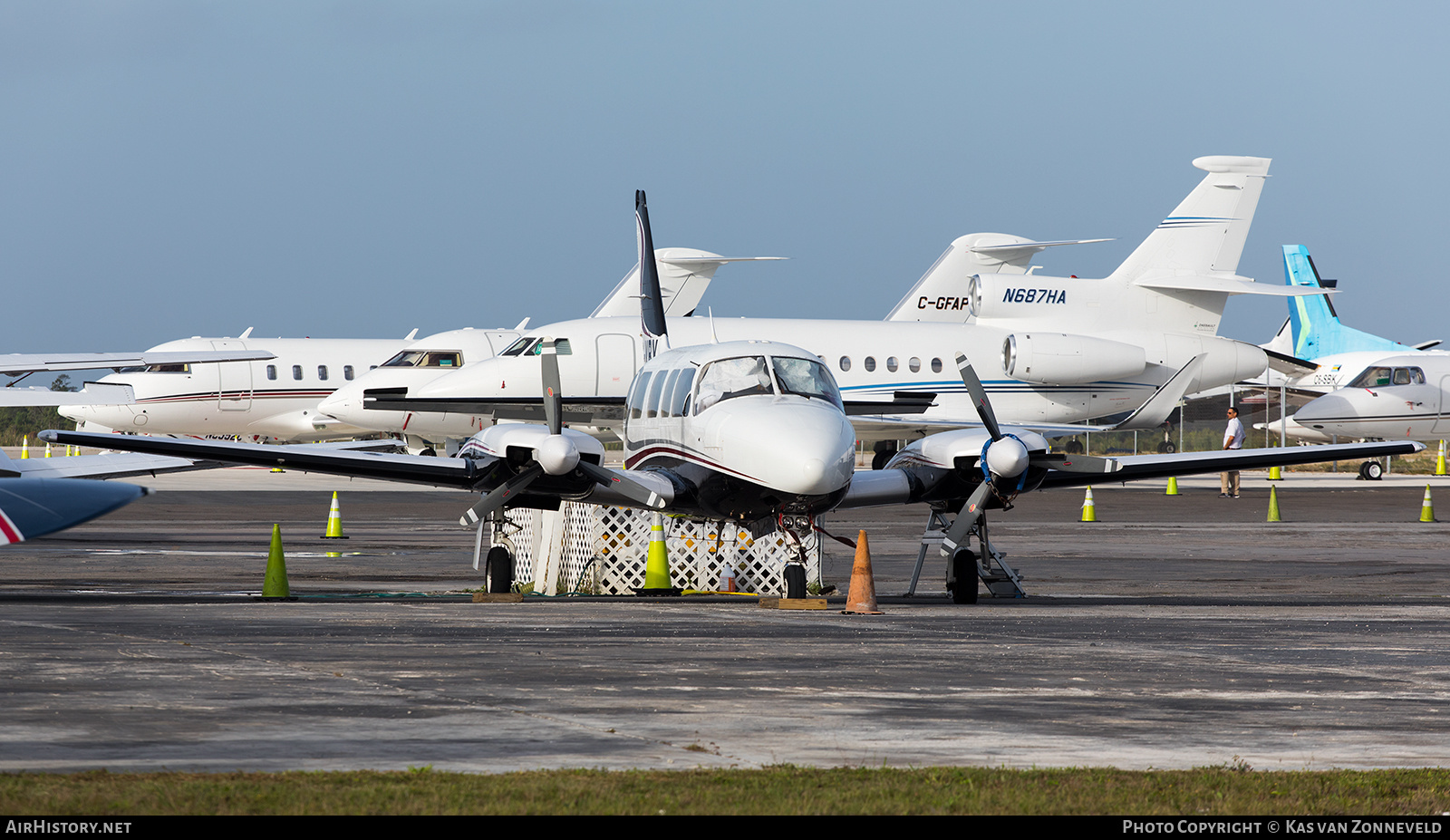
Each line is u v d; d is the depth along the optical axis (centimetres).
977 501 5856
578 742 2684
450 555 7950
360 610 5203
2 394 7062
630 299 15212
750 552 6519
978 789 2289
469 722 2870
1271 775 2420
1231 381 14225
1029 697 3288
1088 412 13775
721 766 2491
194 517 11031
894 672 3662
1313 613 5403
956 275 15338
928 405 12444
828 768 2452
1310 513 12444
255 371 16388
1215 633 4634
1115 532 10225
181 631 4381
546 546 6525
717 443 5650
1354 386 18038
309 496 14112
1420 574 7362
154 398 15950
